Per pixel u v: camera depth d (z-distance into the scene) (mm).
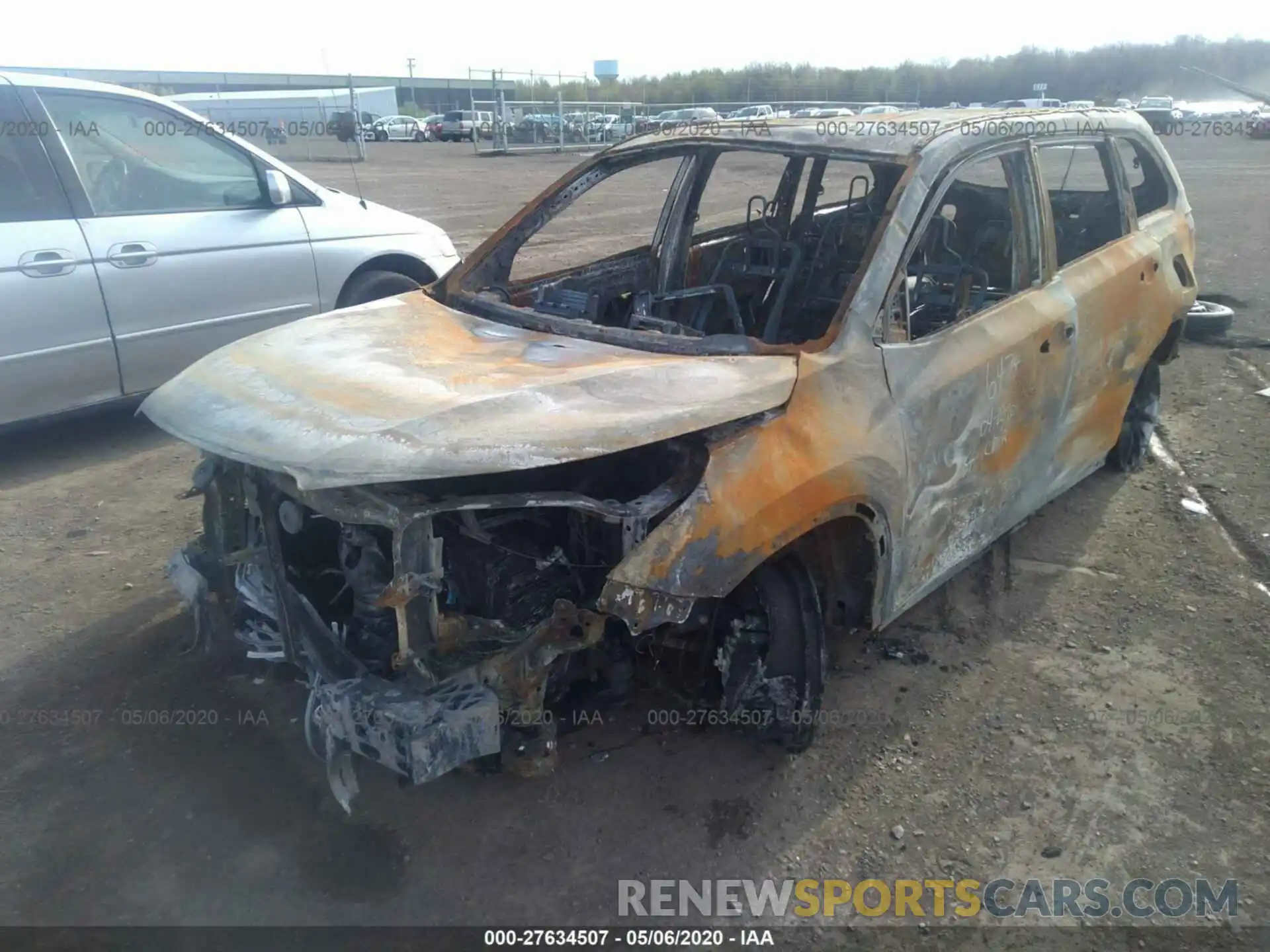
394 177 19188
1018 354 3318
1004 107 4270
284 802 2787
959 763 2920
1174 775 2865
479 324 3318
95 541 4270
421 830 2688
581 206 13570
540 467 2748
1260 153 23250
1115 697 3205
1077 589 3836
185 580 3041
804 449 2631
